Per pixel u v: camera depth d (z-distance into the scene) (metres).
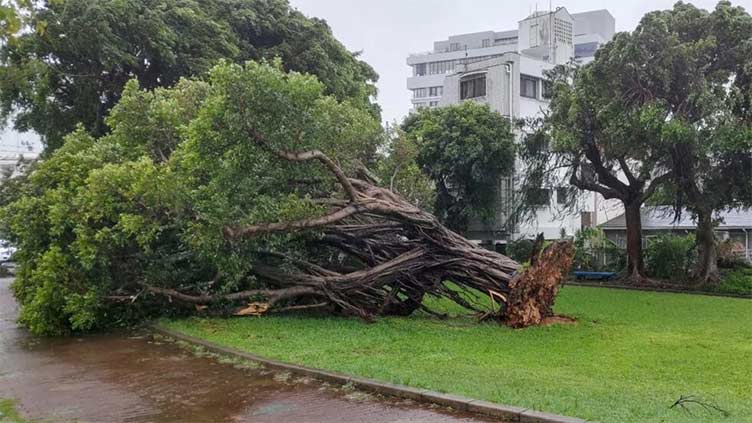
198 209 13.40
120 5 21.56
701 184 24.19
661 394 7.88
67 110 24.03
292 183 14.91
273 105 12.81
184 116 15.98
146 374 9.65
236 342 11.62
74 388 8.96
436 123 31.48
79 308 13.43
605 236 33.31
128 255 14.24
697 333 13.45
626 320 15.42
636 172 27.23
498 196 31.95
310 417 7.11
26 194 16.36
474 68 36.91
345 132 15.87
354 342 11.71
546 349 11.49
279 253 15.45
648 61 21.97
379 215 15.57
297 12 28.34
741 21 21.91
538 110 35.69
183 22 23.98
